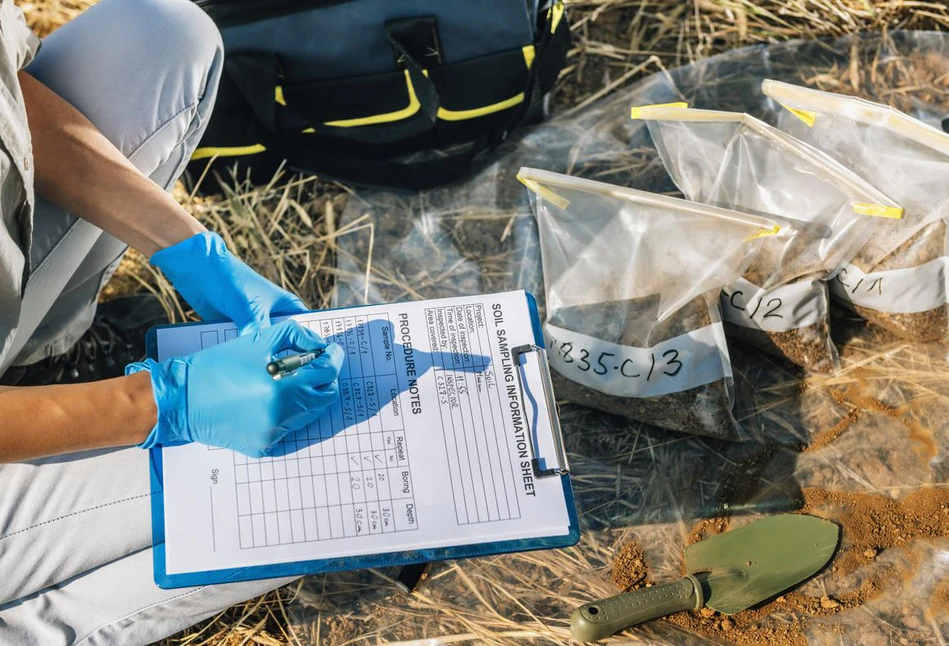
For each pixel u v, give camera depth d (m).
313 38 2.02
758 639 1.69
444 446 1.36
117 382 1.33
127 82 1.54
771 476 1.88
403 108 2.19
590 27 2.53
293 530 1.31
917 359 1.99
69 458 1.49
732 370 2.01
